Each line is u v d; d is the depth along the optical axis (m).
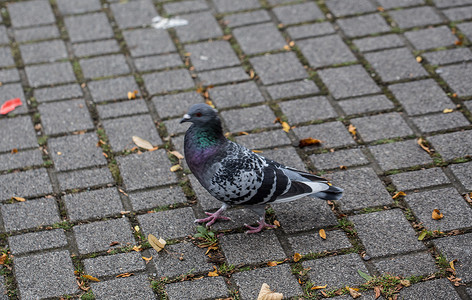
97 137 2.75
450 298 2.46
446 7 3.10
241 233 2.57
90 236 2.56
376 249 2.54
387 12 3.09
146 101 2.85
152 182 2.66
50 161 2.70
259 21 3.08
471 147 2.72
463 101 2.82
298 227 2.58
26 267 2.51
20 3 3.13
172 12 3.11
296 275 2.51
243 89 2.88
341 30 3.04
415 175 2.67
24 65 2.93
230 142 2.54
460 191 2.64
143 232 2.57
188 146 2.53
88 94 2.86
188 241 2.56
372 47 2.98
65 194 2.63
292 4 3.13
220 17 3.09
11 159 2.70
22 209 2.60
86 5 3.13
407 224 2.58
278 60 2.95
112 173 2.68
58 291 2.48
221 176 2.50
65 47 2.99
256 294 2.47
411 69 2.91
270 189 2.51
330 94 2.86
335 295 2.47
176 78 2.90
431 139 2.74
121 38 3.02
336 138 2.75
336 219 2.59
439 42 2.99
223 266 2.51
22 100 2.84
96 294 2.47
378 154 2.71
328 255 2.54
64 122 2.79
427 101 2.83
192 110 2.50
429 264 2.51
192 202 2.63
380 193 2.63
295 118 2.80
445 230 2.56
